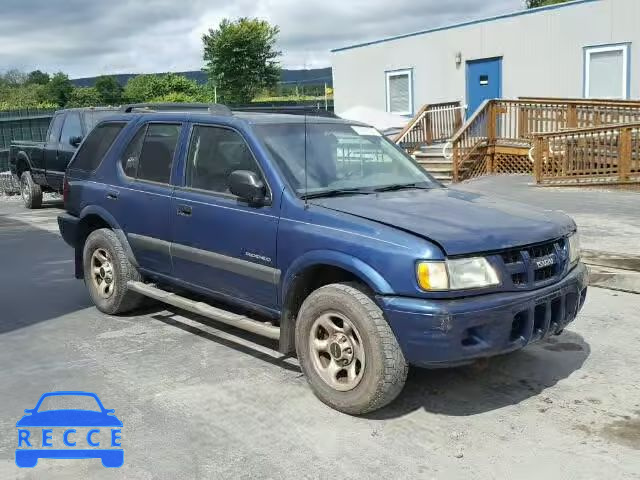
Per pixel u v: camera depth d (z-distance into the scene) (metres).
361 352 3.94
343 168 4.94
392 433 3.85
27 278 7.92
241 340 5.53
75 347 5.41
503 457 3.57
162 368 4.91
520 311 3.85
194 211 5.08
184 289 5.60
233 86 53.16
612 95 15.71
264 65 53.62
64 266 8.59
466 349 3.71
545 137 14.07
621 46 15.34
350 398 4.00
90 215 6.30
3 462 3.58
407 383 4.57
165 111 5.97
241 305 4.92
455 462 3.52
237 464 3.53
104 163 6.21
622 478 3.33
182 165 5.34
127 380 4.69
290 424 3.98
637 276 6.82
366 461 3.54
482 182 14.98
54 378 4.75
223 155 5.02
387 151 5.44
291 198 4.44
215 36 53.19
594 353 5.10
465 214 4.24
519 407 4.18
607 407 4.16
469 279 3.73
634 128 12.84
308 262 4.19
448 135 18.81
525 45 17.20
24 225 12.41
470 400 4.29
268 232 4.49
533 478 3.35
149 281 6.11
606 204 11.23
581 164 13.81
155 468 3.50
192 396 4.40
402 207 4.33
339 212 4.21
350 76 22.25
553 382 4.56
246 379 4.68
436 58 19.41
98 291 6.27
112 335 5.71
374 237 3.91
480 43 18.20
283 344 4.49
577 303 4.39
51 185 13.91
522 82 17.42
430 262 3.68
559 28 16.45
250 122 4.92
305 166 4.63
